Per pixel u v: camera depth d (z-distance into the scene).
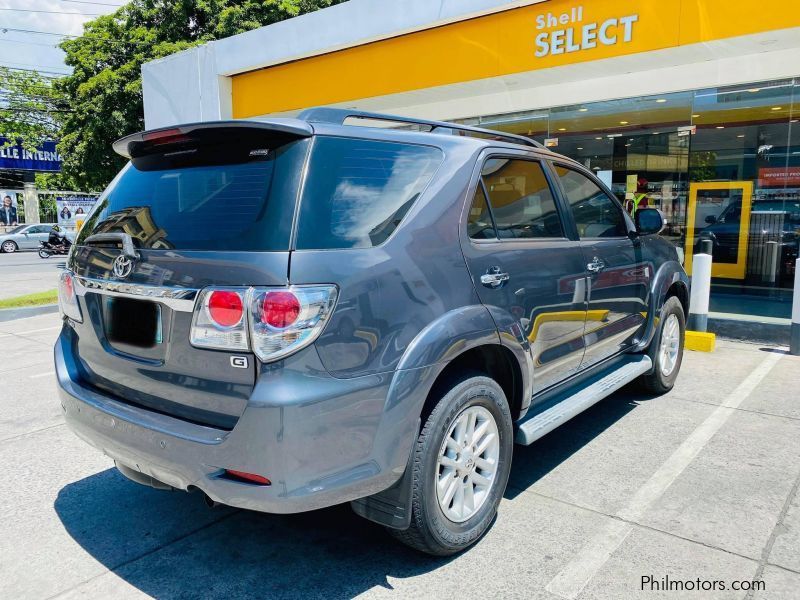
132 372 2.70
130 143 2.98
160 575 2.75
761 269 9.39
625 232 4.59
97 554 2.93
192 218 2.57
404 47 9.89
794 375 5.76
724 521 3.13
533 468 3.81
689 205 9.84
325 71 11.05
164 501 3.47
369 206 2.58
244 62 12.05
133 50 19.98
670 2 7.23
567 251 3.66
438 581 2.67
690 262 9.95
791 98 8.12
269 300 2.19
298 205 2.36
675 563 2.77
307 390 2.23
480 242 3.02
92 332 2.92
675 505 3.30
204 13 19.97
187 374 2.45
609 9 7.70
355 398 2.35
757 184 9.32
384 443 2.45
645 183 9.80
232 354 2.28
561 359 3.61
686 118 9.02
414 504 2.61
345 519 3.26
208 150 2.73
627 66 8.00
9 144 34.31
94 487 3.66
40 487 3.65
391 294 2.50
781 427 4.43
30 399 5.38
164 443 2.42
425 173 2.88
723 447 4.09
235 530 3.14
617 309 4.26
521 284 3.19
